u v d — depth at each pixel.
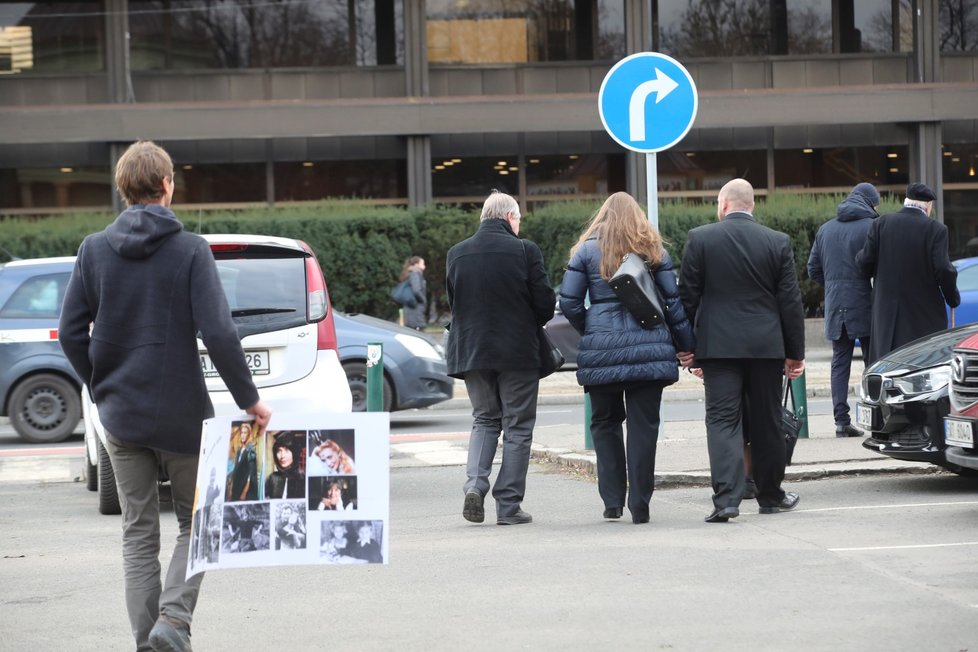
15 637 6.11
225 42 33.91
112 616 6.53
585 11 34.44
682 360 8.85
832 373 12.40
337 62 34.16
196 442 5.28
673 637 5.72
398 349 15.94
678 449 11.69
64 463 13.59
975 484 10.01
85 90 33.47
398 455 13.27
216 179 33.78
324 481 5.05
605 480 8.84
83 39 33.56
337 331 15.98
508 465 8.93
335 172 34.00
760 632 5.77
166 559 8.05
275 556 5.01
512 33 34.34
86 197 33.19
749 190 8.73
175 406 5.23
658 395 8.64
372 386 12.97
